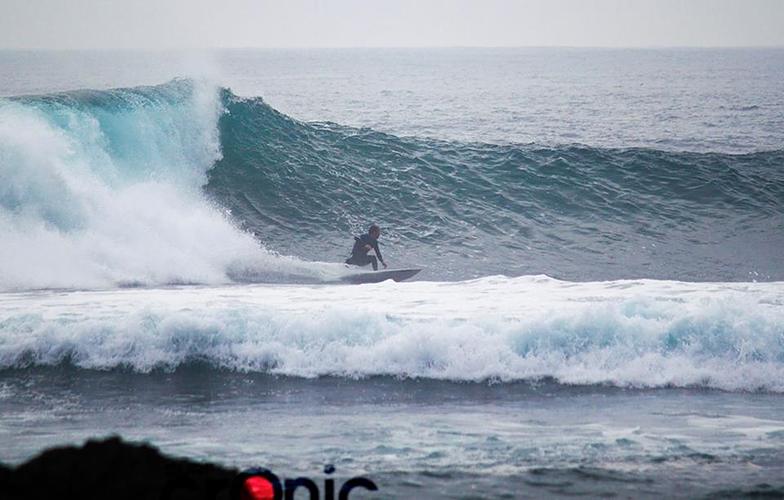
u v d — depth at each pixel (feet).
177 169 317.22
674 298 200.75
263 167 333.21
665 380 160.04
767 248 324.80
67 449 53.88
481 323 169.78
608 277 288.10
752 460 119.03
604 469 114.93
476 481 109.91
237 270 265.54
